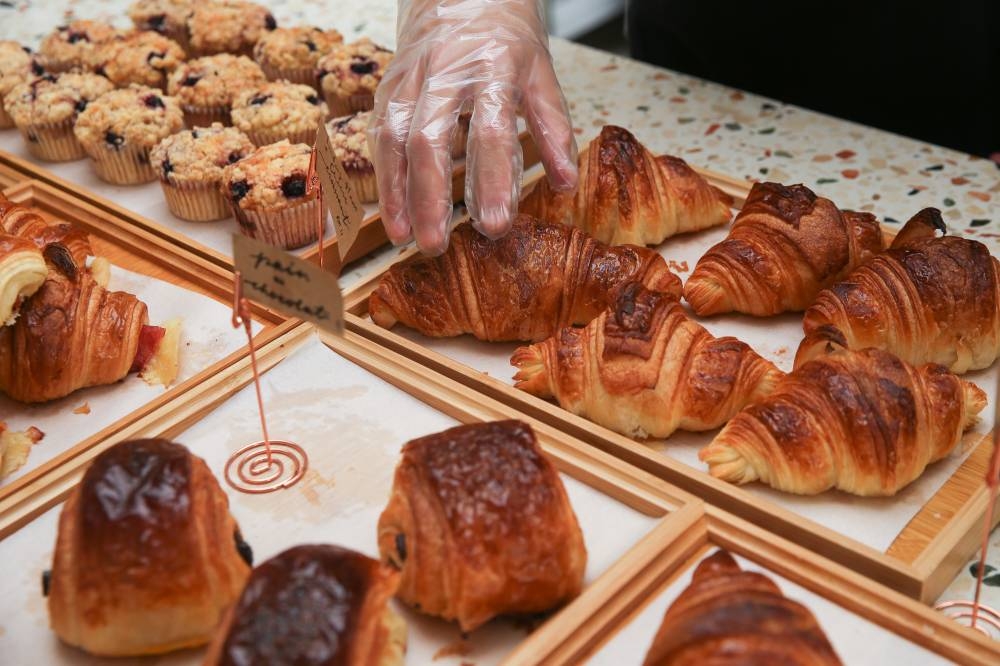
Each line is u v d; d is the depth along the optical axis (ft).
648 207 2.72
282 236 2.86
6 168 3.07
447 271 2.54
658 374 2.32
